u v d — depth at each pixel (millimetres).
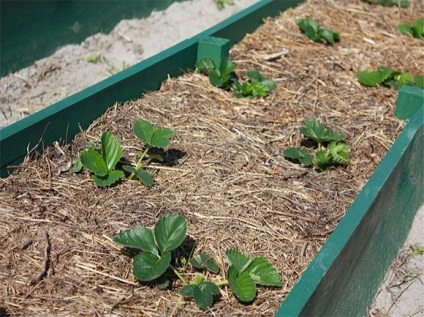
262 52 1721
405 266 1271
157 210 1149
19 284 990
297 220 1166
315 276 917
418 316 1167
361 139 1412
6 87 1703
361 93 1587
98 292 990
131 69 1425
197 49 1593
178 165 1271
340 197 1234
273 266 1064
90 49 1906
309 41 1797
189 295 983
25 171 1204
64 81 1767
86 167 1179
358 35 1870
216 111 1453
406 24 1935
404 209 1299
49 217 1112
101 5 1927
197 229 1120
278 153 1346
